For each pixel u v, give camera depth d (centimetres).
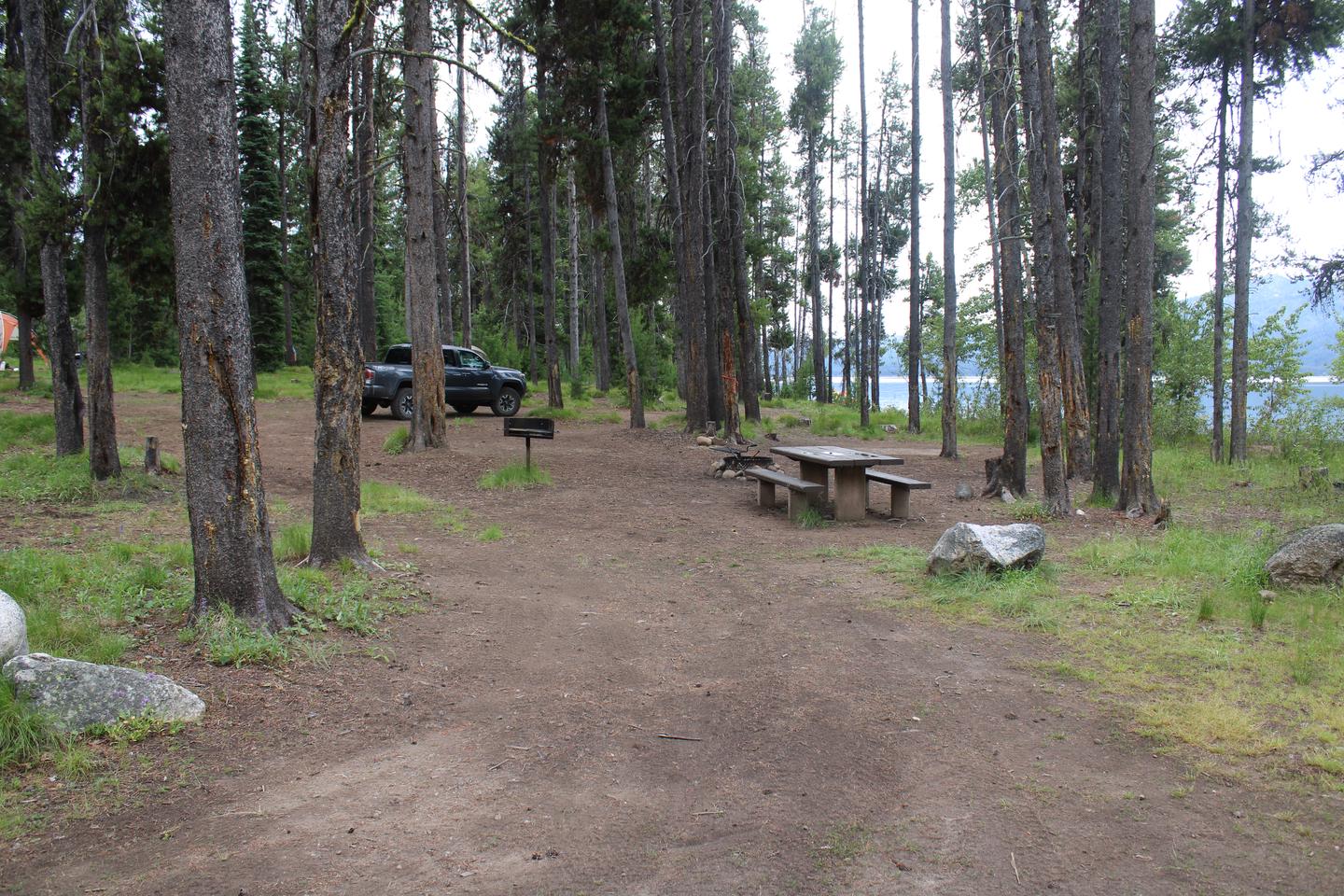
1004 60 1331
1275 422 1962
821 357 3769
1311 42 1512
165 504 969
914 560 802
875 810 355
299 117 1559
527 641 580
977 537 718
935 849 323
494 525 995
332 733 419
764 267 4606
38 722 372
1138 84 998
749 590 727
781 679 509
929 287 4453
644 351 2853
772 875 306
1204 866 308
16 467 1112
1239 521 1033
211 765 375
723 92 1833
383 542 857
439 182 2547
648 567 818
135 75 1034
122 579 609
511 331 4362
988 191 2152
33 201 1045
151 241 1065
